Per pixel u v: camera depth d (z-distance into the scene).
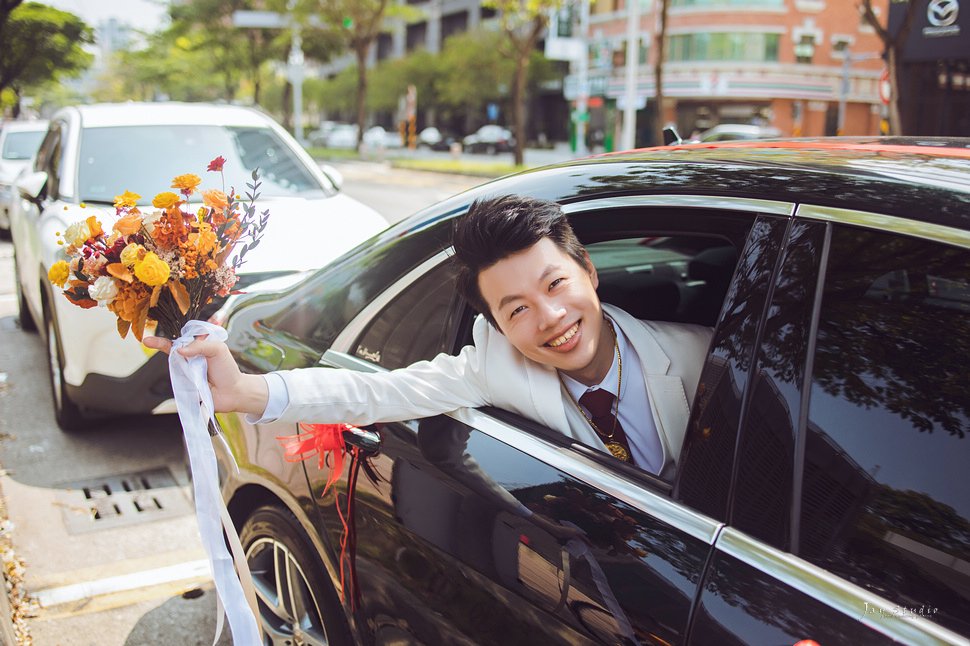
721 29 37.88
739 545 1.17
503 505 1.48
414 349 1.88
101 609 2.86
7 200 11.54
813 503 1.13
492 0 24.28
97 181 4.65
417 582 1.64
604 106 42.19
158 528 3.44
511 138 45.59
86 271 1.41
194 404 1.45
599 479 1.39
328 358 2.06
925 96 17.81
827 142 1.65
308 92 69.38
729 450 1.22
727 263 2.41
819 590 1.08
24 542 3.31
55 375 4.39
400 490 1.69
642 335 1.65
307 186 5.01
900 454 1.09
